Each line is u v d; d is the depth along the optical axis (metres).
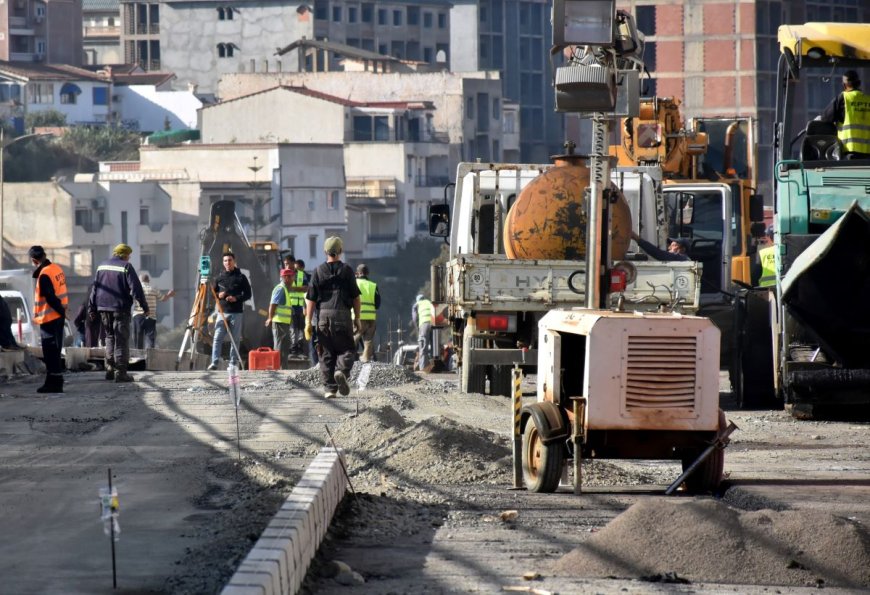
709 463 32.25
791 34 49.28
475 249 55.44
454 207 56.31
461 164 56.00
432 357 91.06
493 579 23.61
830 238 44.66
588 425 31.20
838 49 48.81
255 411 48.28
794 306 46.25
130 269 59.22
